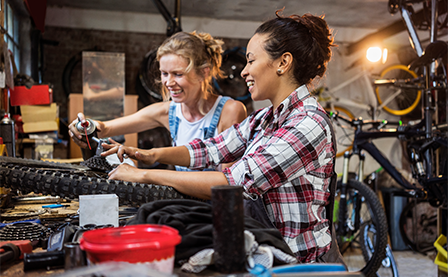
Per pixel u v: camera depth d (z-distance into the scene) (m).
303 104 1.07
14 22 4.14
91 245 0.56
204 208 0.79
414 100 6.18
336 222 3.52
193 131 1.73
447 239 2.11
